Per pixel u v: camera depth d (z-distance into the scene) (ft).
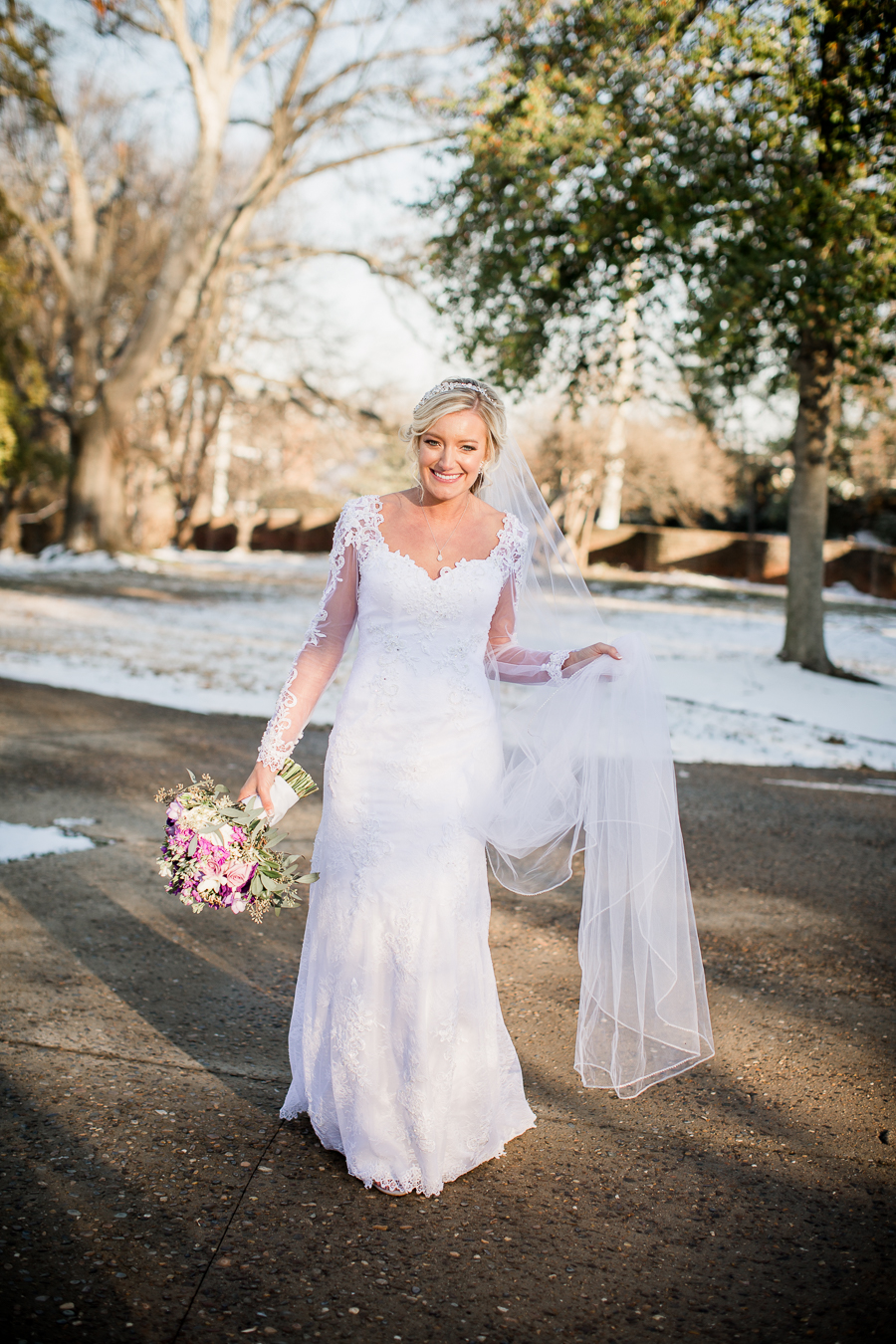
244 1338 7.08
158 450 118.83
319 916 9.44
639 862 10.32
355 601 9.81
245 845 9.05
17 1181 8.65
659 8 34.94
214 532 163.22
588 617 11.37
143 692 35.55
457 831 9.23
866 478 130.31
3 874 16.48
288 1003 12.74
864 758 34.73
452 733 9.34
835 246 37.81
